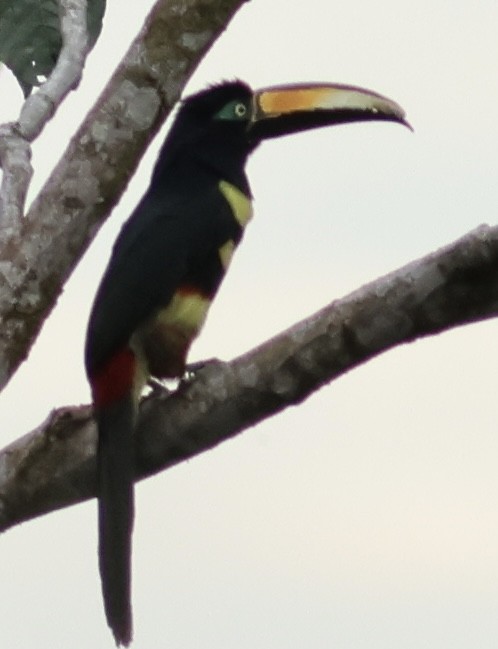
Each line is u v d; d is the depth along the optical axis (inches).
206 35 343.9
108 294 411.2
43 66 374.6
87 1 379.9
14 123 358.0
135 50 343.3
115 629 351.9
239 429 324.5
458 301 290.4
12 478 330.0
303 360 303.4
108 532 344.2
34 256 336.2
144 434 341.7
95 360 389.4
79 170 339.0
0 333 335.0
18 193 346.9
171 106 345.7
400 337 296.8
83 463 335.9
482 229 286.0
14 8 371.2
